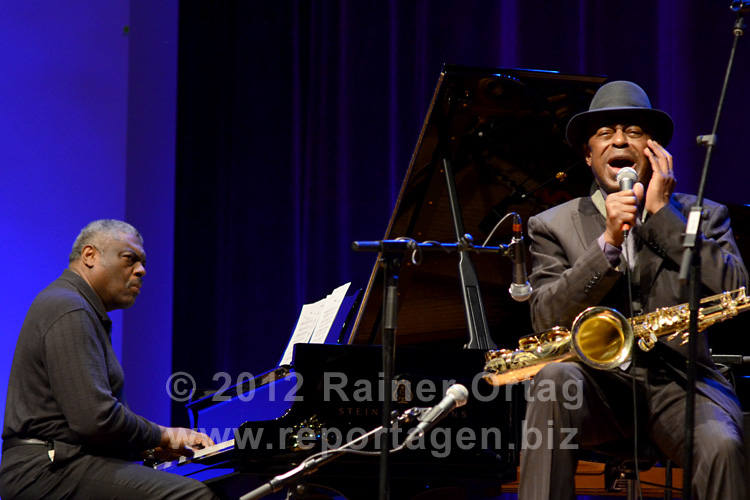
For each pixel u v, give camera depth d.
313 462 4.21
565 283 4.91
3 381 9.76
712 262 4.75
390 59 9.77
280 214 10.23
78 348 5.55
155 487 5.36
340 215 9.83
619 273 4.78
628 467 5.30
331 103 10.05
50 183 10.35
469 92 6.05
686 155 8.39
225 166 10.45
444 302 6.86
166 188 10.79
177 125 10.55
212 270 10.36
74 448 5.49
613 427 4.91
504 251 4.81
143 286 10.63
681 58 8.47
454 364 5.36
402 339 7.16
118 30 10.81
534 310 5.16
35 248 10.16
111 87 10.72
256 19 10.45
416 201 6.51
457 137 6.31
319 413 5.22
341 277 9.77
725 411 4.57
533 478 4.48
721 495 4.26
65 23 10.68
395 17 9.75
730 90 8.27
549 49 9.02
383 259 4.24
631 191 4.68
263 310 10.15
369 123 9.83
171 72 10.83
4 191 10.18
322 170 9.97
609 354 4.67
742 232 6.43
